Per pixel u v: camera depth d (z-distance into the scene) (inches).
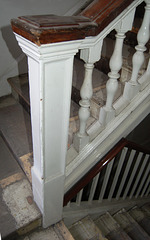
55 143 39.4
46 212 48.8
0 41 71.6
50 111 34.4
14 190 53.4
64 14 81.7
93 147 52.8
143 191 95.0
